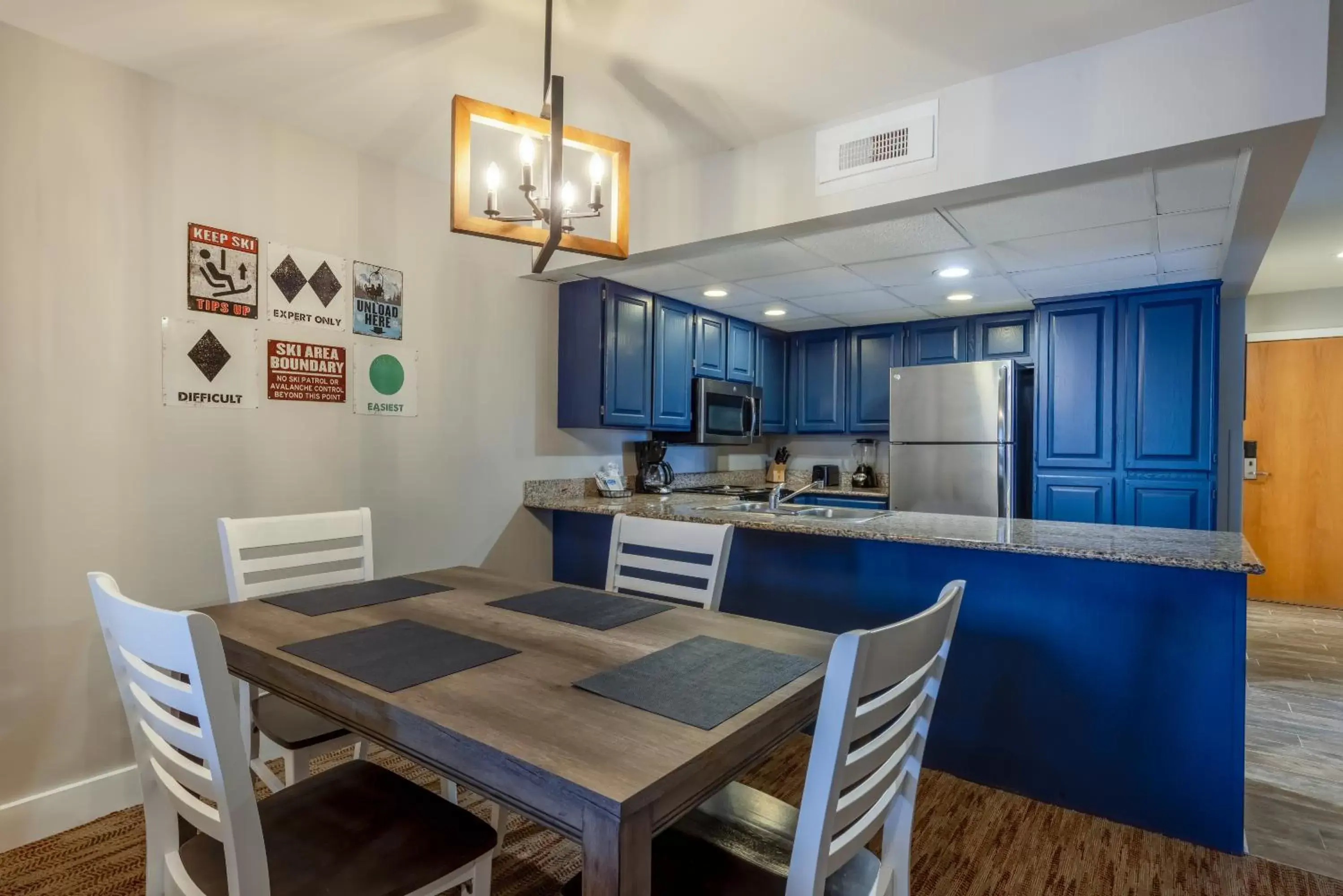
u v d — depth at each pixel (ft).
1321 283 15.38
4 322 6.15
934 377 13.21
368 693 3.71
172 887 3.80
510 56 6.63
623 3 5.78
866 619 8.33
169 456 7.20
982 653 7.52
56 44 6.41
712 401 13.51
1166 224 8.21
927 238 8.81
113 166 6.79
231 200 7.64
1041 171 6.59
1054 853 6.24
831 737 2.74
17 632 6.29
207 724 2.90
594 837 2.70
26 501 6.31
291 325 8.18
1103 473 11.75
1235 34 5.74
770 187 8.30
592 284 11.19
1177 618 6.50
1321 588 15.93
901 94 7.25
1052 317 12.30
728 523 8.64
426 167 9.35
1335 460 15.76
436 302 9.77
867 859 3.82
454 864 3.68
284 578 6.84
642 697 3.66
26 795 6.36
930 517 9.77
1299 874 5.94
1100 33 6.12
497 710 3.48
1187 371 11.09
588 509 10.39
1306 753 8.34
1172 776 6.52
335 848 3.73
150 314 7.06
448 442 9.96
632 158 8.91
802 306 13.35
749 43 6.34
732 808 4.30
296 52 6.61
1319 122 5.54
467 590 6.24
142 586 7.02
